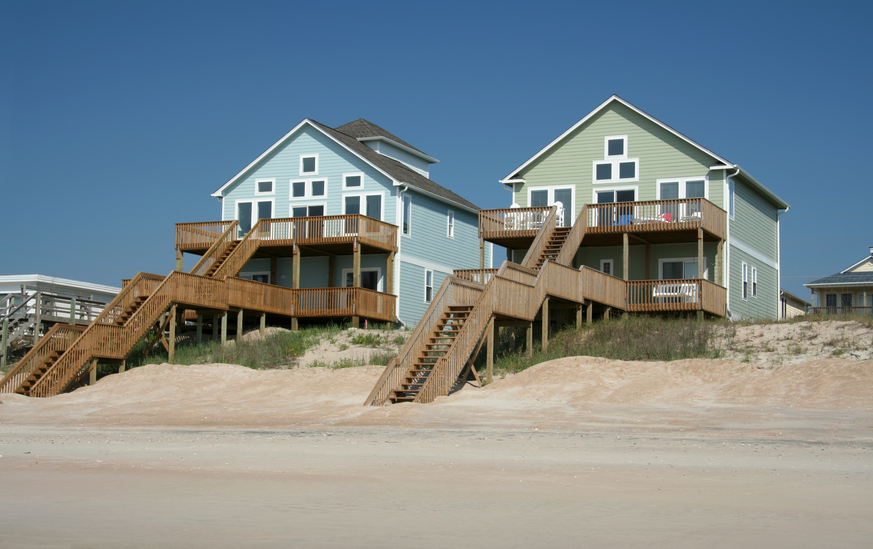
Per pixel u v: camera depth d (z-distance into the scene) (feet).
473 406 76.84
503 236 119.34
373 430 65.92
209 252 121.80
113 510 34.91
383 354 104.78
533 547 28.43
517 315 92.48
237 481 42.34
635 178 122.93
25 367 96.02
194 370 99.09
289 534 30.45
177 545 28.73
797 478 42.91
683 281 108.99
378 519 33.06
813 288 177.37
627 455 51.42
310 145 143.02
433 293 145.89
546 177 127.75
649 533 30.53
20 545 28.71
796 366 81.35
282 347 110.11
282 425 70.79
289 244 130.41
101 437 63.62
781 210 144.97
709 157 119.34
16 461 50.31
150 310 104.12
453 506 35.70
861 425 63.36
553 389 82.23
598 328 103.60
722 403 75.00
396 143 159.22
